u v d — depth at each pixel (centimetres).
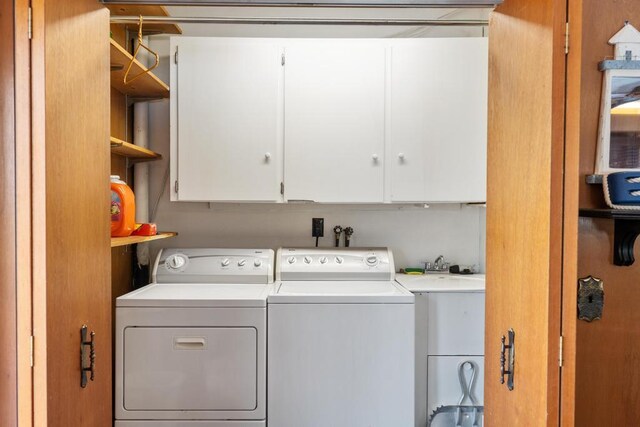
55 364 100
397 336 194
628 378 115
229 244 267
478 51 227
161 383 189
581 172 116
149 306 189
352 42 228
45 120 96
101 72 124
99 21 123
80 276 112
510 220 114
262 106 228
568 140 93
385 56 228
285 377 192
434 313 210
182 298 191
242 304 190
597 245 114
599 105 115
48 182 96
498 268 123
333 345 193
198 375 190
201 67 227
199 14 264
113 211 195
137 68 207
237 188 229
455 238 270
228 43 227
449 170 229
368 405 193
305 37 266
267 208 267
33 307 96
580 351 115
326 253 244
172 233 252
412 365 194
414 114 229
